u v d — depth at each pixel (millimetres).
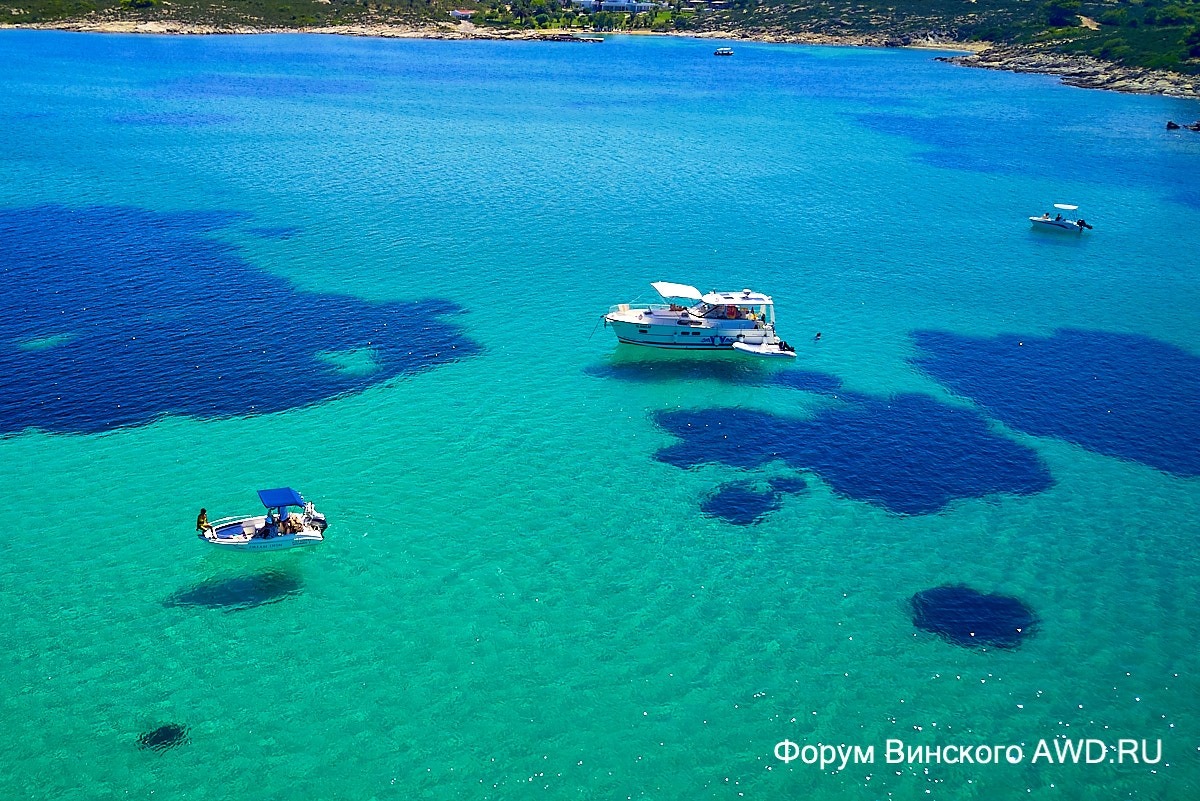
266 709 38531
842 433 62281
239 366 68125
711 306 75438
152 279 84188
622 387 68188
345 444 58812
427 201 113875
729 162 142625
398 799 34500
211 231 99062
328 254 93250
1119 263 100688
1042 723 38625
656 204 116938
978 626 44188
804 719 38562
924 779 35812
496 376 69000
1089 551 50188
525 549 49281
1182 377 72250
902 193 127750
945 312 84750
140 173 122250
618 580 46969
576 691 39719
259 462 56375
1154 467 59062
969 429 63156
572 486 55281
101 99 177250
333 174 125312
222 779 35219
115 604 44406
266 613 44125
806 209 117562
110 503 51938
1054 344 78000
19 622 43000
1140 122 187125
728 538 50688
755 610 44969
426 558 48344
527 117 173875
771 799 34844
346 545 49156
